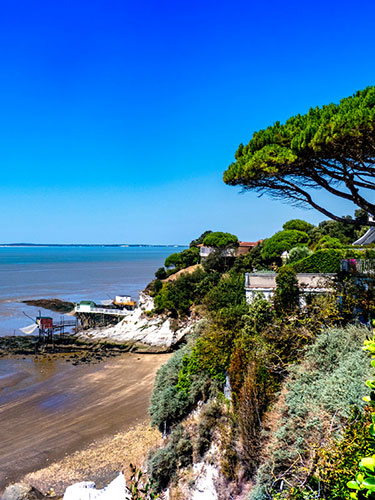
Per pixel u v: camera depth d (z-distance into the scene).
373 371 11.88
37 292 122.75
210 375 22.25
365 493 3.97
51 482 23.39
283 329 18.58
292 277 21.97
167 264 70.69
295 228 60.22
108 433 29.38
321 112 14.73
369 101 12.66
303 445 11.55
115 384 41.38
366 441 7.78
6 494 21.86
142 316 60.78
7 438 28.94
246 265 54.47
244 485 15.10
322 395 12.51
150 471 20.38
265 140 16.03
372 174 14.05
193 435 20.64
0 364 49.91
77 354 55.28
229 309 23.80
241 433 15.84
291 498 8.94
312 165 14.66
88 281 158.00
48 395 38.06
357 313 18.77
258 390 15.75
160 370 27.86
